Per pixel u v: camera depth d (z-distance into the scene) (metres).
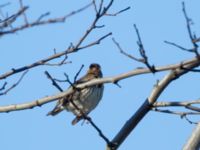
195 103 12.51
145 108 12.77
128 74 11.40
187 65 11.14
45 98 12.69
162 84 12.45
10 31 9.62
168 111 12.66
